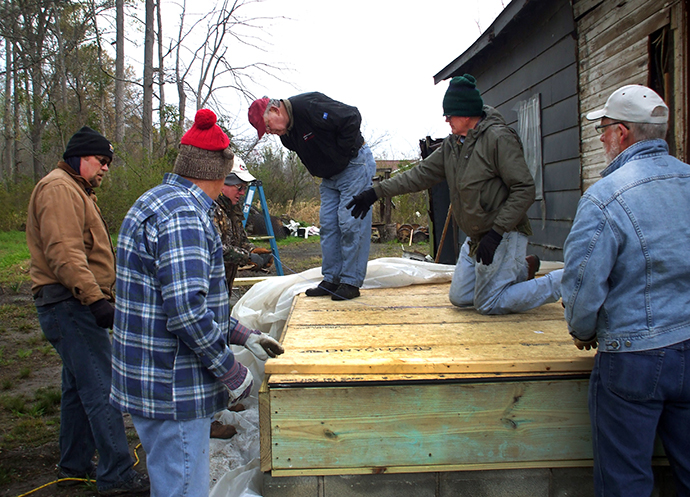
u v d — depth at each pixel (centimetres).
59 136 1616
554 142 590
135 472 284
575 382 229
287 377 227
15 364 518
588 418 230
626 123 198
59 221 254
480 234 318
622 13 447
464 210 314
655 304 184
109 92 1936
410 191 351
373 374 229
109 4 1673
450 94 302
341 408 224
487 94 801
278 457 226
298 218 2292
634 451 190
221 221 339
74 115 1627
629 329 187
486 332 292
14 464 319
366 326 312
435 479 230
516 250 318
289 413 224
